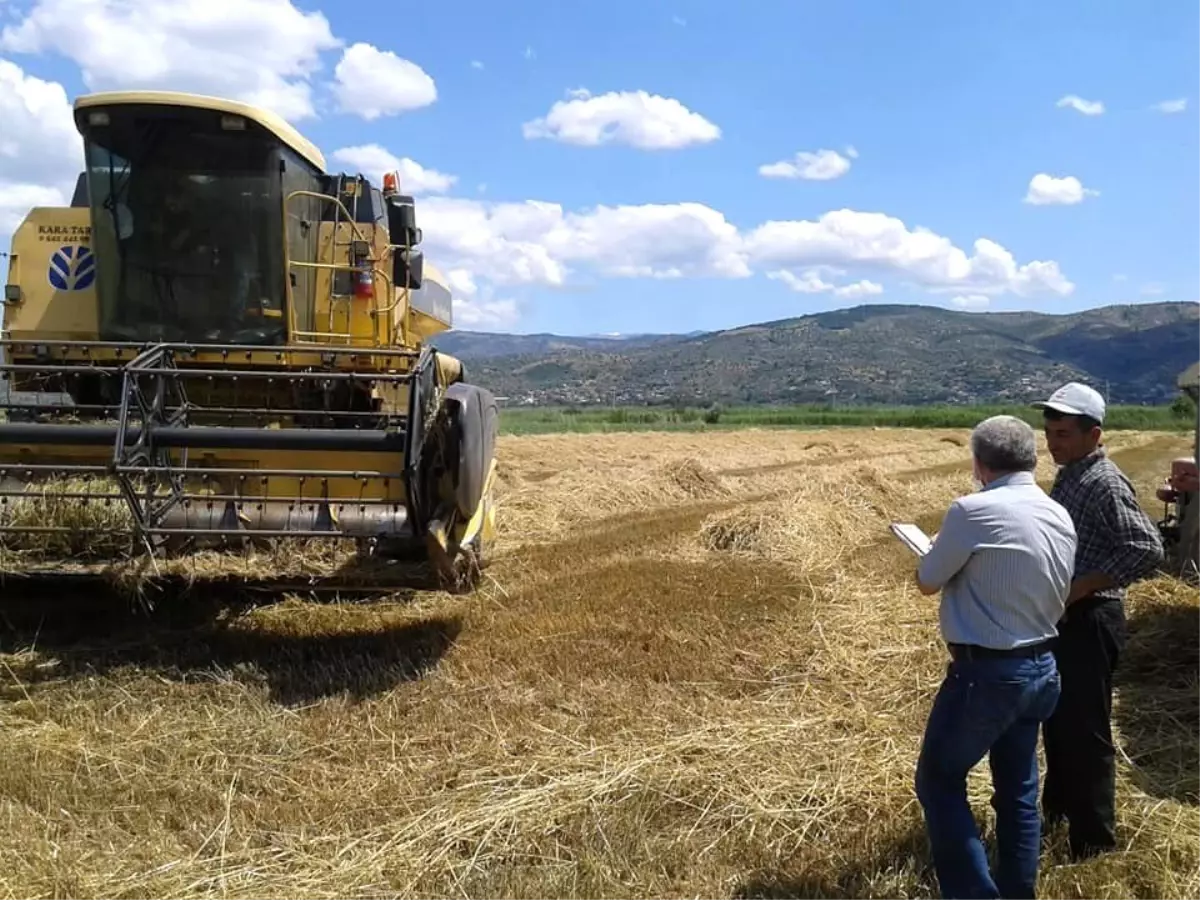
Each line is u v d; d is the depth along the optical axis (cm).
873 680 674
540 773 512
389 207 854
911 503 1598
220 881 409
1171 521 1044
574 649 712
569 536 1203
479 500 691
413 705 606
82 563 698
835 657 715
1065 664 428
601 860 426
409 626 755
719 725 582
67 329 815
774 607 846
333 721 577
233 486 701
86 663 648
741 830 460
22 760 503
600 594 873
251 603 765
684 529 1247
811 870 426
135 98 784
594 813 466
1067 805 435
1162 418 5422
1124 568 410
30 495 659
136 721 567
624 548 1112
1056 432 433
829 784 503
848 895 406
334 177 904
